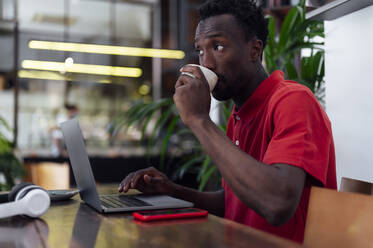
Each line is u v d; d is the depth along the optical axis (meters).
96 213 0.91
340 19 1.63
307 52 2.23
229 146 0.86
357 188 1.02
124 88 7.91
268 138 1.02
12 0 6.62
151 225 0.76
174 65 7.25
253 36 1.09
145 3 7.10
